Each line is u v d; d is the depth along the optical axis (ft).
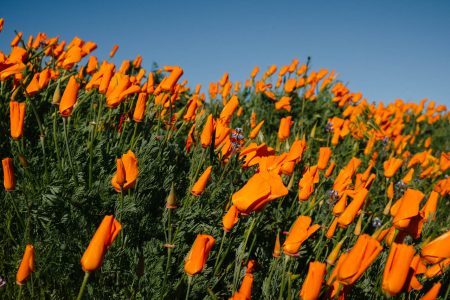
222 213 1.82
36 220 1.64
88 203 1.72
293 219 2.08
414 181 3.26
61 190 1.69
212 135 1.78
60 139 1.94
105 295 1.49
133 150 1.98
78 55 2.16
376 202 2.76
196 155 2.02
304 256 1.86
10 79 2.14
